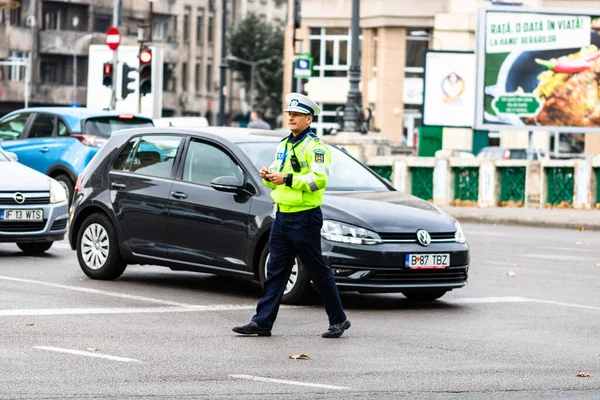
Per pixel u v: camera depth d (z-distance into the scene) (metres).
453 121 99.94
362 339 22.02
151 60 67.75
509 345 21.62
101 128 49.44
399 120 150.62
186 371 18.53
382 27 150.50
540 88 76.25
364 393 17.19
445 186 64.88
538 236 48.53
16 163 36.38
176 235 27.84
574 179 61.91
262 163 27.09
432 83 99.94
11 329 21.97
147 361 19.27
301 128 22.19
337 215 25.55
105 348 20.30
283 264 22.23
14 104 182.50
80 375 18.02
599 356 20.66
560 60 76.00
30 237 34.50
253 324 22.09
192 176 27.89
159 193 28.23
